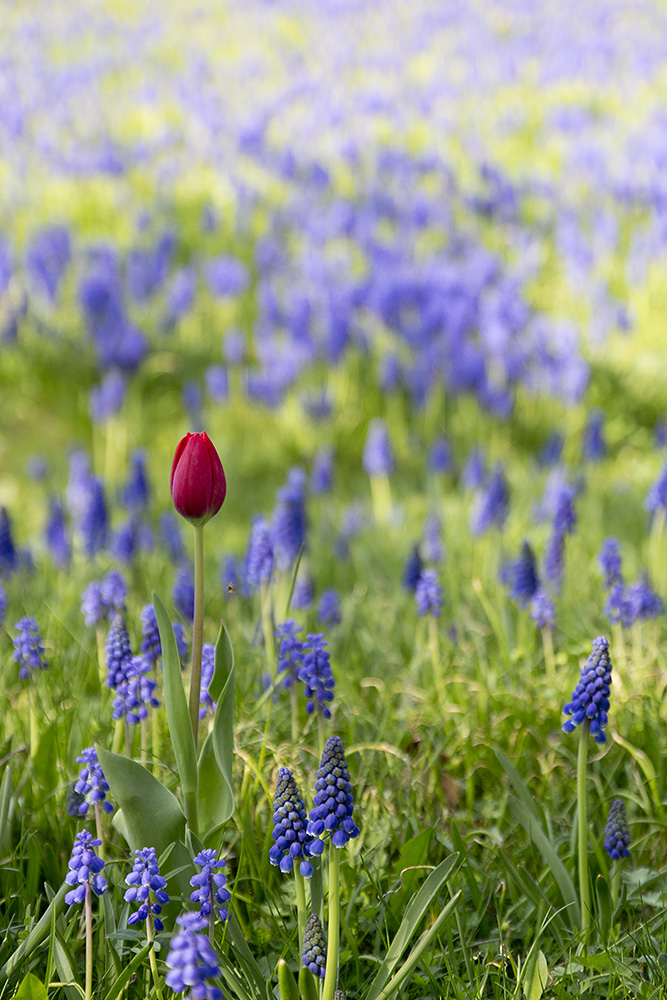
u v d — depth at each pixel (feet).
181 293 34.19
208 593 16.26
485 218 45.73
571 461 28.17
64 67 71.87
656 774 10.84
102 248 37.73
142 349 30.60
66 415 30.91
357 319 33.73
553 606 12.53
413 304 33.63
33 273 35.42
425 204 42.78
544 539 18.88
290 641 10.37
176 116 62.18
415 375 29.35
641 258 37.76
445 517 22.06
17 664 12.85
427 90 66.59
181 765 7.85
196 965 5.84
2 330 33.58
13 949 8.28
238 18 89.30
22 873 8.96
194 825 7.95
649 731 11.07
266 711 11.78
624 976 8.05
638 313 36.81
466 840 10.10
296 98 66.64
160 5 93.45
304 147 56.24
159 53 77.87
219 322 36.37
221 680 8.38
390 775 11.09
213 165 53.83
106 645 9.42
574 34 80.38
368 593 17.58
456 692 12.59
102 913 8.18
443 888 9.21
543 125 59.67
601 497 23.27
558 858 8.82
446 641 13.92
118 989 7.09
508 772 9.35
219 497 7.64
